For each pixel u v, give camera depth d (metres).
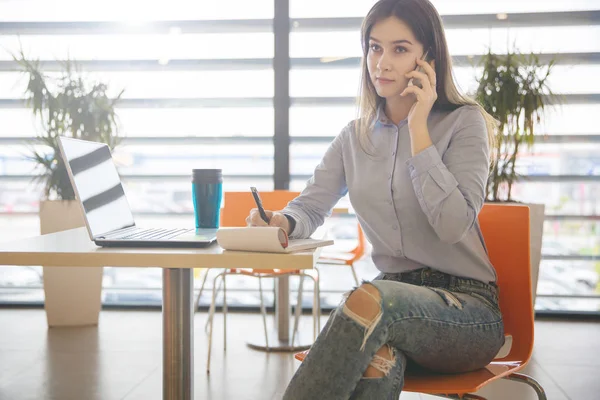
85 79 4.28
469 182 1.57
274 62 4.41
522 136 3.94
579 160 4.21
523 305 1.64
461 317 1.42
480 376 1.45
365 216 1.74
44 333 3.93
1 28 4.55
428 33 1.66
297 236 1.68
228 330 4.03
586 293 4.31
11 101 4.52
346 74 4.39
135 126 4.49
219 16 4.45
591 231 4.25
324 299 4.55
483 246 1.66
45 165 4.09
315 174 1.89
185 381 1.66
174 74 4.48
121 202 1.83
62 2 4.51
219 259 1.24
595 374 3.13
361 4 4.36
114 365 3.28
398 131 1.71
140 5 4.48
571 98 4.18
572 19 4.19
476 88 3.95
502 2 4.23
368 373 1.28
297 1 4.40
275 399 2.78
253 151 4.49
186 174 4.49
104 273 4.60
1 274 4.64
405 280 1.67
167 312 1.65
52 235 1.64
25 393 2.84
